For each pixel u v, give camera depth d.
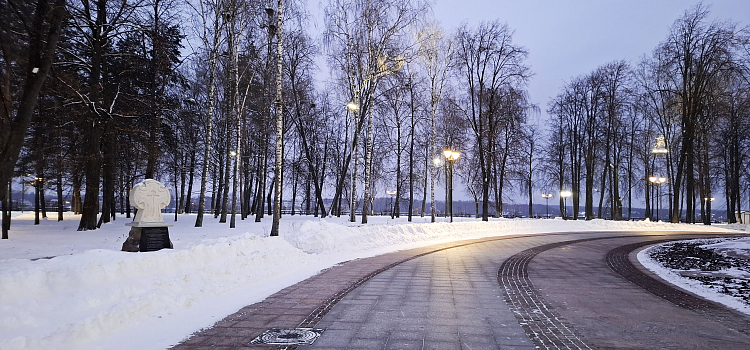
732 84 34.97
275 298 8.05
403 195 50.41
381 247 17.77
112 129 20.28
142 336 5.50
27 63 8.65
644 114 43.97
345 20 25.20
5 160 7.95
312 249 15.27
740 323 6.57
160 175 36.84
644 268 12.92
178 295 7.09
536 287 9.58
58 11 8.70
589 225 37.12
